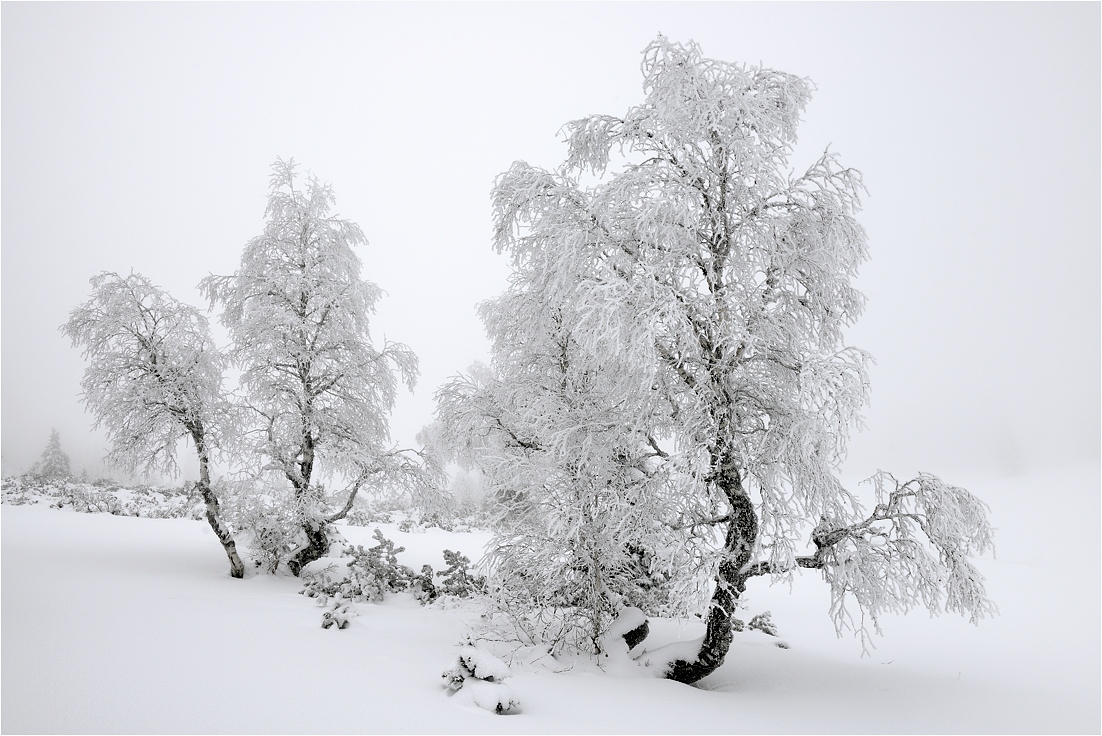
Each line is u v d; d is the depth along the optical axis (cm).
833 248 660
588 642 790
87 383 1061
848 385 576
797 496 685
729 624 706
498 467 772
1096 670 913
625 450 746
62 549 1180
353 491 1180
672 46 673
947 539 648
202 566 1151
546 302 769
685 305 641
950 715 659
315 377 1206
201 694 431
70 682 437
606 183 676
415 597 1064
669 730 491
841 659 947
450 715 441
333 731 383
